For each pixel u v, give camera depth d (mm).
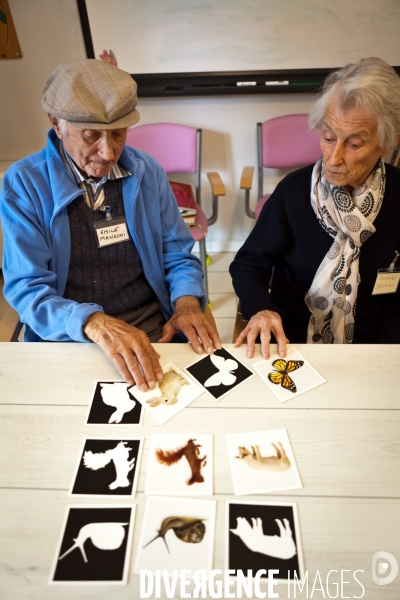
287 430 854
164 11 2100
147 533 700
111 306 1336
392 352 1042
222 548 682
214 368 1012
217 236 2863
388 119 1004
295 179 1283
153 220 1348
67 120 1041
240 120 2436
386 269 1263
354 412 890
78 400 927
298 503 736
